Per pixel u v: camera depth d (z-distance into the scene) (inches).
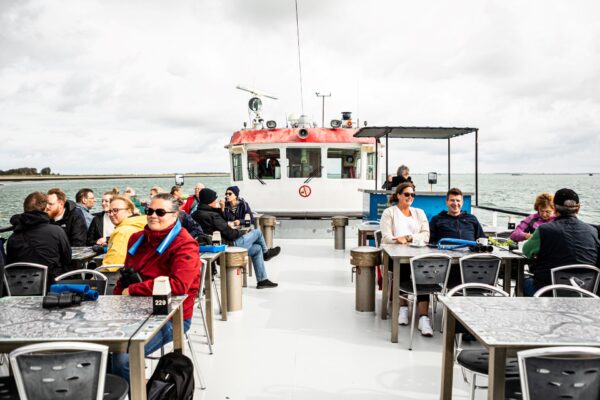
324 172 459.8
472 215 209.6
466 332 117.7
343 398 136.2
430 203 292.8
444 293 172.2
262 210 467.8
